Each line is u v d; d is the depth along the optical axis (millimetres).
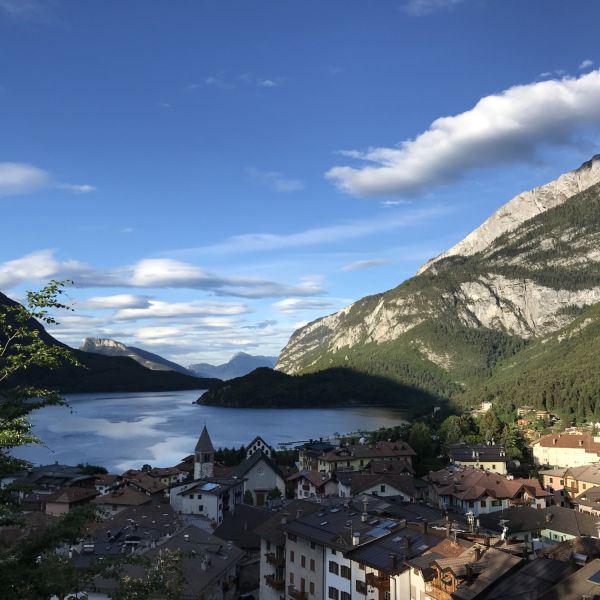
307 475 174250
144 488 167000
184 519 130000
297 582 82812
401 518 87812
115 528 114688
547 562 56906
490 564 58812
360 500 100125
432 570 60531
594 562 52906
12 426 31750
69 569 30844
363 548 72625
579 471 170125
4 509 29625
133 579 34938
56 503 152750
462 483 152125
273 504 163375
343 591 74000
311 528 82750
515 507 124812
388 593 65812
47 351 32938
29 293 32250
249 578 100938
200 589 73625
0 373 31625
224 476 190375
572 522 115312
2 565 27953
